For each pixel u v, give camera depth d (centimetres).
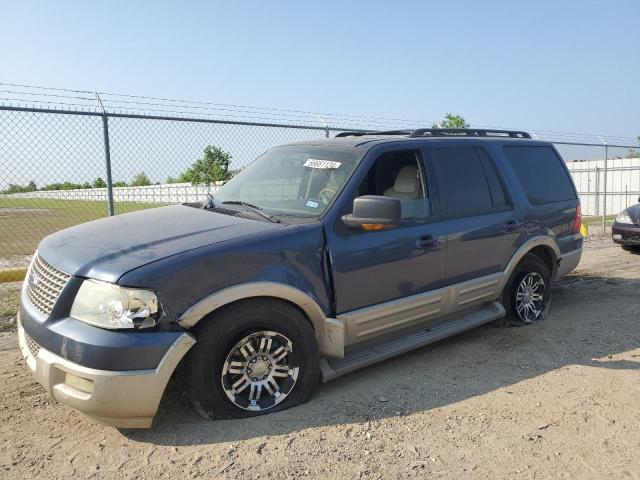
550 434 332
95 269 313
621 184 2211
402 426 343
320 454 308
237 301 338
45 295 328
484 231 487
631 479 285
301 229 369
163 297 308
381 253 405
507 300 546
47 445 319
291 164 455
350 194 398
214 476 287
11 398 382
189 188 839
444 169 474
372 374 430
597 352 481
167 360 305
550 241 563
